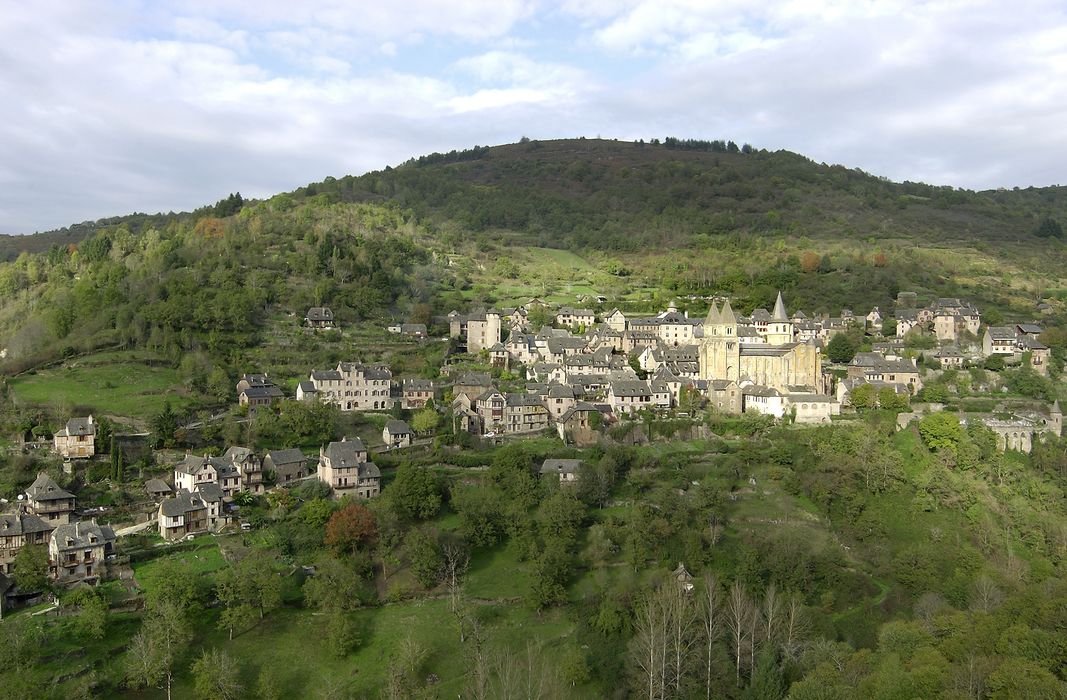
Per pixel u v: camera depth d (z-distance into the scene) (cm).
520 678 15575
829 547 19662
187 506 18988
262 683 14975
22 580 16388
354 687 15325
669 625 16050
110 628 15838
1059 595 16050
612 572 18875
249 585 16688
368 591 18025
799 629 16288
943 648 14900
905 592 18662
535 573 18262
